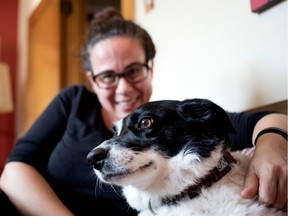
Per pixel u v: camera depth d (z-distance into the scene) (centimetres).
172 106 90
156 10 182
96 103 138
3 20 352
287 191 75
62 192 120
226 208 75
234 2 126
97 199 115
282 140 84
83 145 118
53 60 271
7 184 113
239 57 125
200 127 87
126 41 129
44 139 131
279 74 108
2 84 290
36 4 316
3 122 338
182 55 161
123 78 128
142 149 84
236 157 90
